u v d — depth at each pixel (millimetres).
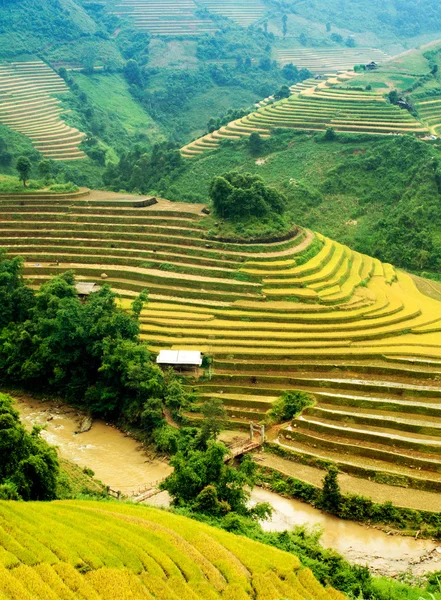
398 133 133000
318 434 60750
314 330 74500
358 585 41844
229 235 88875
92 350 69125
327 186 124500
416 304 83750
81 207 96938
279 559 42375
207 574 39562
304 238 93750
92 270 86250
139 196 103125
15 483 46312
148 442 62312
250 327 74750
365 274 92250
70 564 37594
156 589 37000
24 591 34062
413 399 63625
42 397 72000
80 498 50094
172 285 83250
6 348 73000
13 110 171375
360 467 56125
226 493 50250
